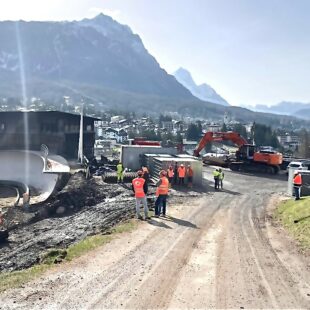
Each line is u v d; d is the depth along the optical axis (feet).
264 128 502.79
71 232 63.77
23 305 27.45
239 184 114.21
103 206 80.38
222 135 169.07
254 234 50.80
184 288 31.22
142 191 59.72
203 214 65.10
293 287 32.01
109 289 30.66
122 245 43.73
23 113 182.19
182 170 103.86
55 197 100.07
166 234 49.42
